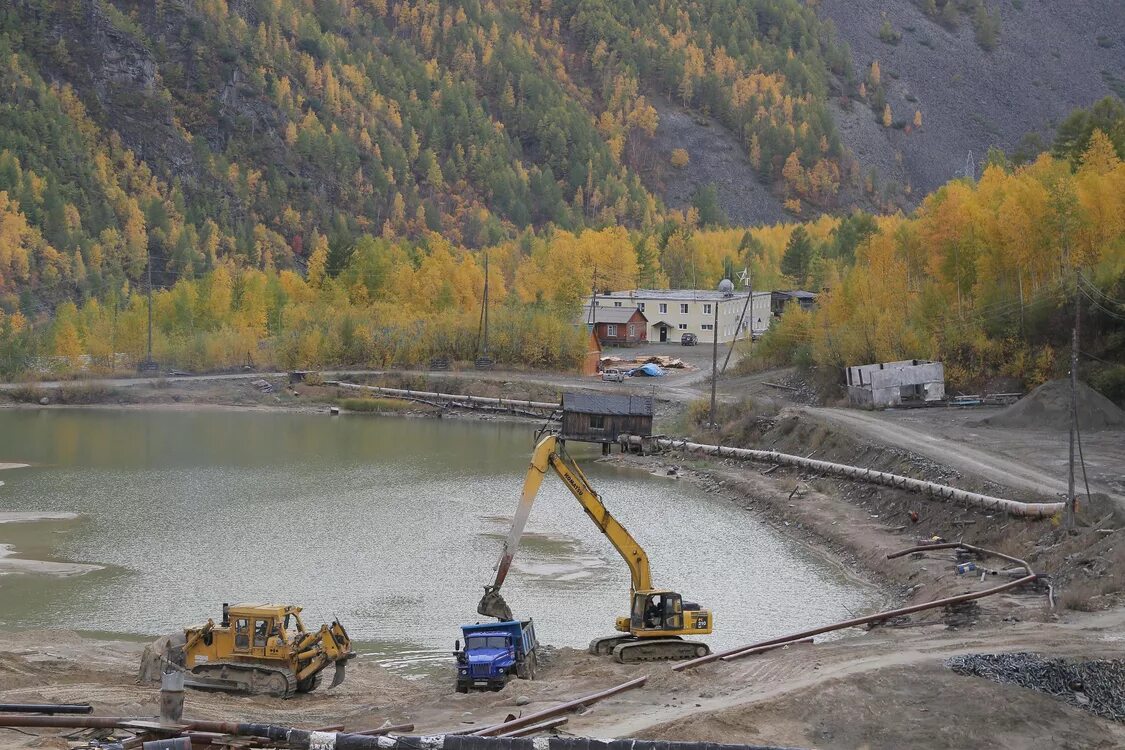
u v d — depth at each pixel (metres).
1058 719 40.62
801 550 76.75
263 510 87.19
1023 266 123.94
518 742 30.80
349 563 71.25
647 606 51.50
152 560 71.44
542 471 52.06
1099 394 103.25
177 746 31.66
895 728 39.62
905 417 109.38
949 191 142.75
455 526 82.19
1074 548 63.31
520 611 61.72
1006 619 53.44
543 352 173.75
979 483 78.38
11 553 72.62
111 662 49.50
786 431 110.06
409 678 50.31
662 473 106.00
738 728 39.25
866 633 53.69
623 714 40.66
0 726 35.41
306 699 45.62
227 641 46.41
